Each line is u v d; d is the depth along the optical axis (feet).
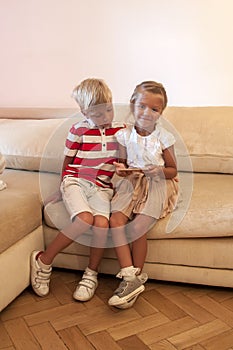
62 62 8.20
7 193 5.08
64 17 7.91
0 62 8.29
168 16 7.67
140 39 7.87
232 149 5.93
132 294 4.67
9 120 7.25
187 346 4.16
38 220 5.19
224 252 4.90
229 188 5.32
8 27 8.14
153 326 4.48
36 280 5.01
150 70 8.03
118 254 4.83
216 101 8.07
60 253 5.43
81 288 4.96
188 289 5.24
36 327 4.46
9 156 6.43
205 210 4.84
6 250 4.53
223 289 5.25
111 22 7.83
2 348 4.11
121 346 4.16
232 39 7.63
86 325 4.50
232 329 4.43
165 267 5.12
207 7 7.52
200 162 6.09
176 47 7.82
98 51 8.04
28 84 8.34
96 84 4.91
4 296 4.51
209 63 7.84
